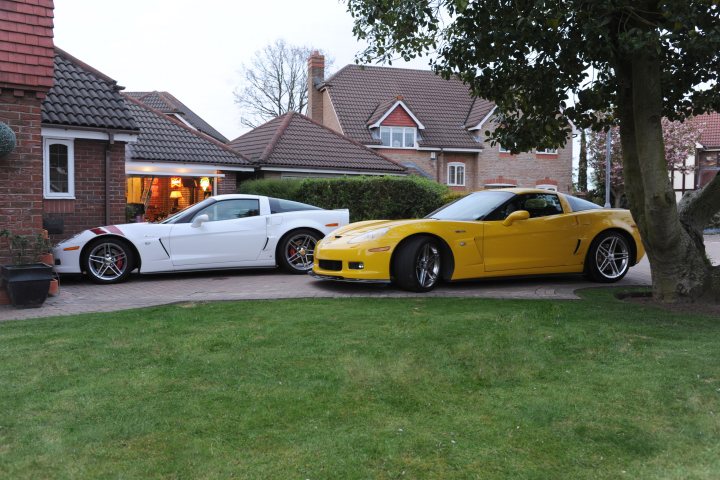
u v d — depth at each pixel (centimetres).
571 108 769
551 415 324
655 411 330
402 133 2945
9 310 655
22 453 282
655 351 439
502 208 803
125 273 897
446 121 3094
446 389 367
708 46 570
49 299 736
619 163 3272
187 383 378
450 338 479
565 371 399
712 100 785
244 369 404
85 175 1238
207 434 303
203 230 933
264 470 265
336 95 3058
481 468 268
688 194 724
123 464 271
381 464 271
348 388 367
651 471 264
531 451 285
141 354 441
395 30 762
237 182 2059
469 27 714
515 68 745
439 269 755
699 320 552
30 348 460
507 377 387
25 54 732
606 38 604
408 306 628
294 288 798
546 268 812
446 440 296
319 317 566
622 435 302
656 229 653
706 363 407
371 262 733
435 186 1697
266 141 2134
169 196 2008
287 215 987
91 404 342
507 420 320
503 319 547
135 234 895
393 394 358
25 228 744
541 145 818
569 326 519
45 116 1161
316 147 2164
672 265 672
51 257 764
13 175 734
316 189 1603
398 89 3197
